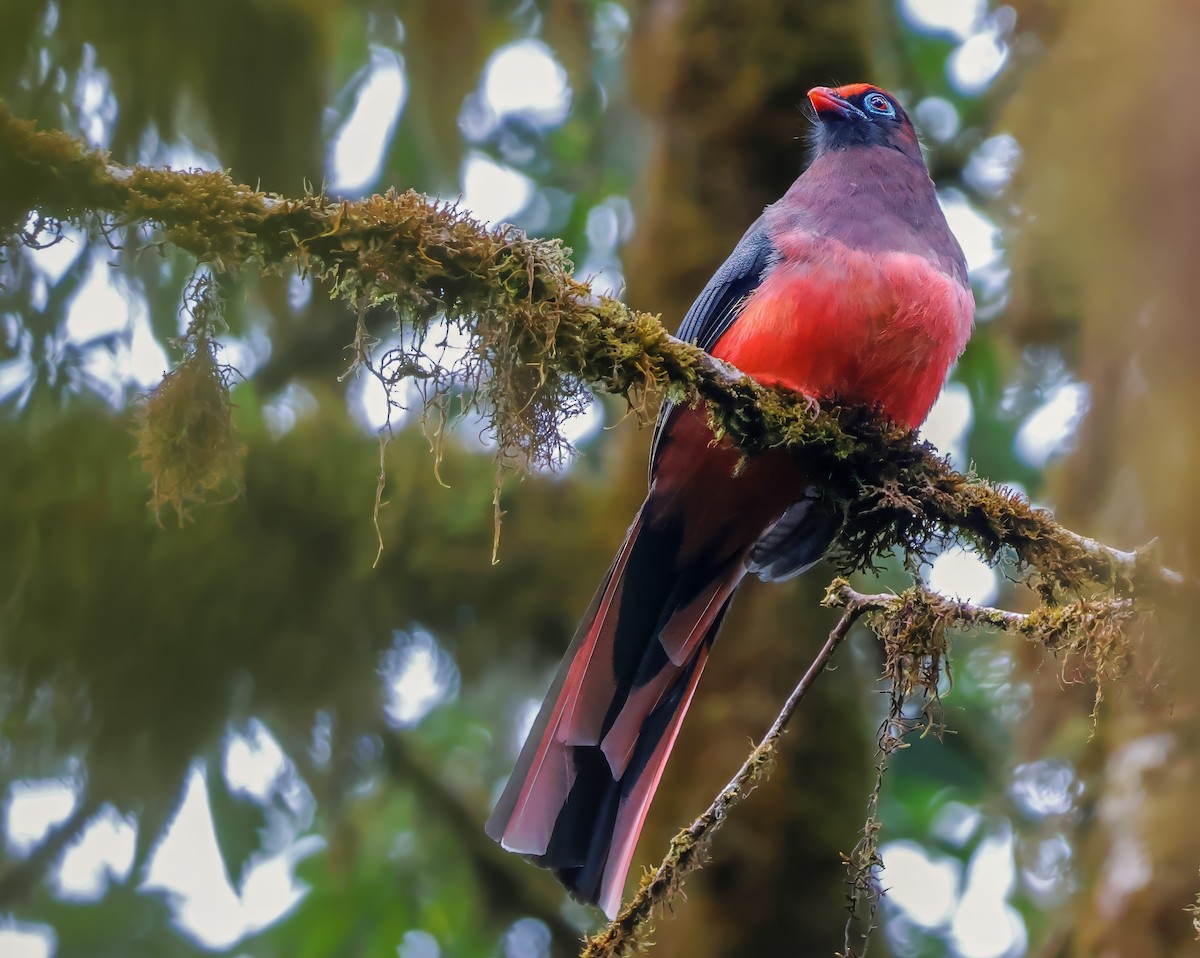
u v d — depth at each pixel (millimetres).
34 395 11930
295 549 13125
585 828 8102
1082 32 8320
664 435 8734
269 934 13453
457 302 6930
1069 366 11578
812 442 7898
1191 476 7043
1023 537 7660
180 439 7004
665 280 13023
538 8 13391
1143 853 9477
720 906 11562
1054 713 11172
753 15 13289
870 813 7062
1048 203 9422
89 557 12562
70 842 12664
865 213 8977
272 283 11641
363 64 13062
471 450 13883
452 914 13711
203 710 12766
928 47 15281
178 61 9492
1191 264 6879
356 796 14102
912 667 7289
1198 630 6934
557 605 13320
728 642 12148
